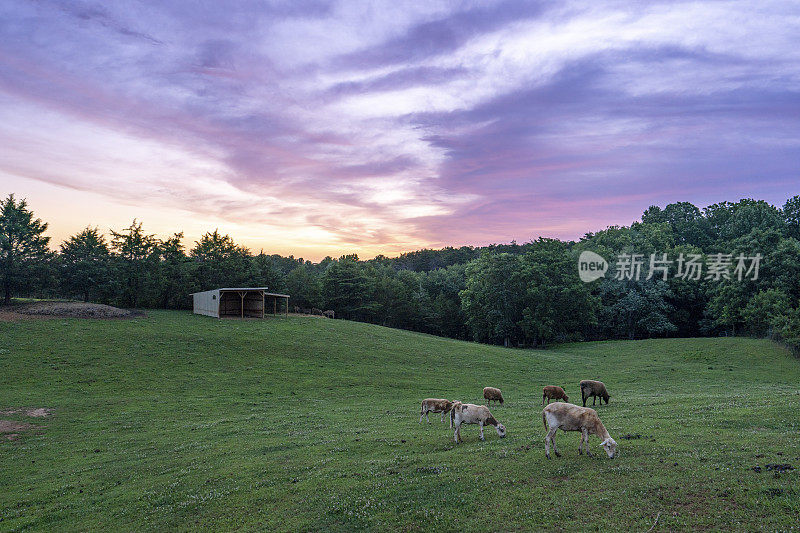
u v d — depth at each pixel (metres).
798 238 104.56
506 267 94.44
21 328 57.00
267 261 110.62
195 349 54.44
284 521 13.93
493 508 13.39
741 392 39.66
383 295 126.56
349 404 36.78
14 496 18.84
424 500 14.32
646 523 11.76
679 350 69.19
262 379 45.62
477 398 39.34
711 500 12.65
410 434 23.80
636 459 16.25
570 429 17.33
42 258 76.25
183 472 19.88
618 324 99.19
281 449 22.67
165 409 34.81
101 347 51.97
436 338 82.06
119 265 87.56
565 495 13.74
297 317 85.31
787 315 66.31
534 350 82.50
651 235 113.44
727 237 110.56
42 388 39.94
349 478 16.95
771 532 10.81
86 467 22.17
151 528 14.60
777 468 14.30
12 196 74.50
